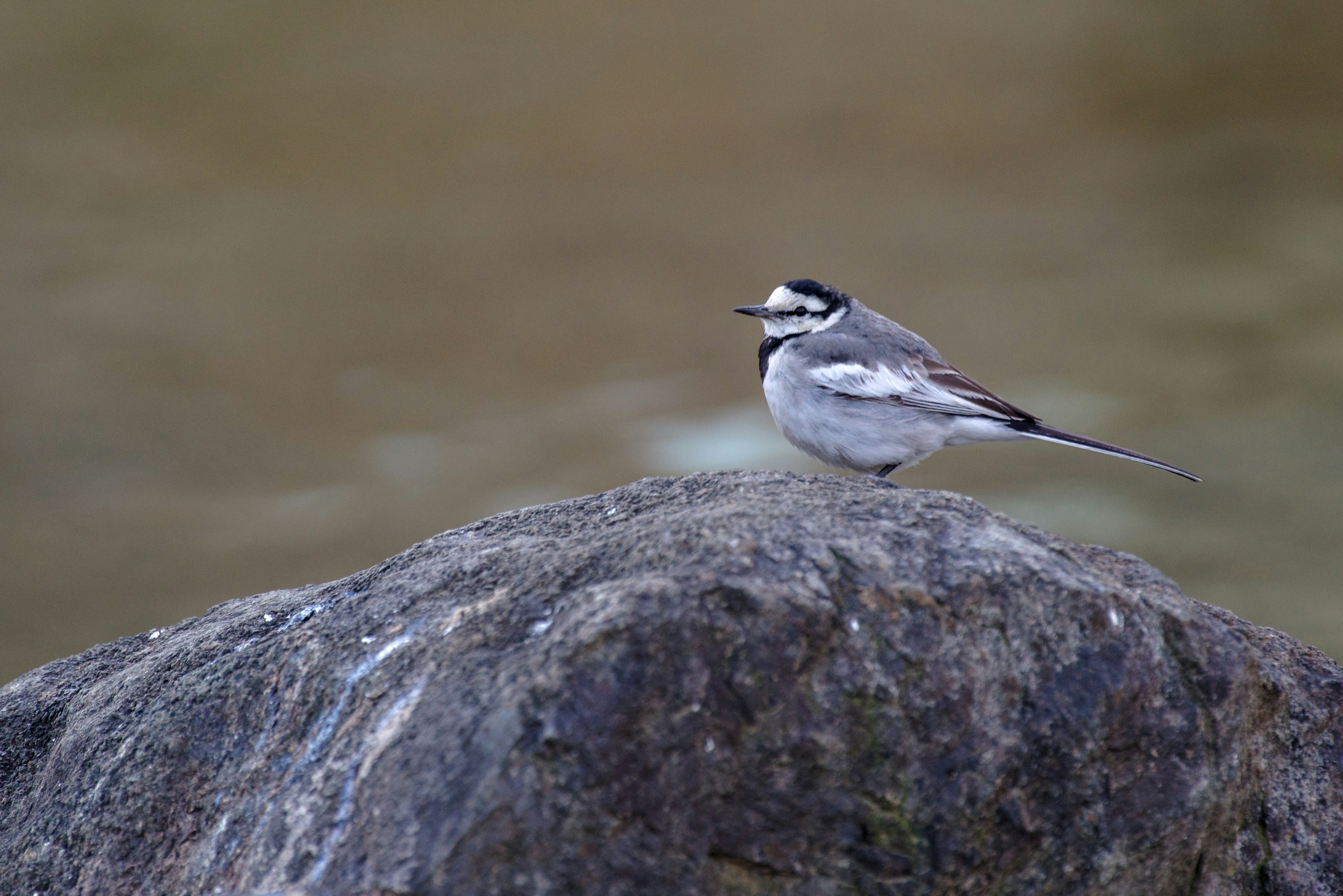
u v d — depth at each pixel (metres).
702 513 5.14
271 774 5.08
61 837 5.41
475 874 4.27
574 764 4.35
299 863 4.64
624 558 5.02
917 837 4.59
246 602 6.86
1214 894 5.25
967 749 4.62
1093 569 5.15
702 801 4.45
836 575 4.69
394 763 4.61
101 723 5.68
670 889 4.42
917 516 5.10
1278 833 5.38
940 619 4.68
